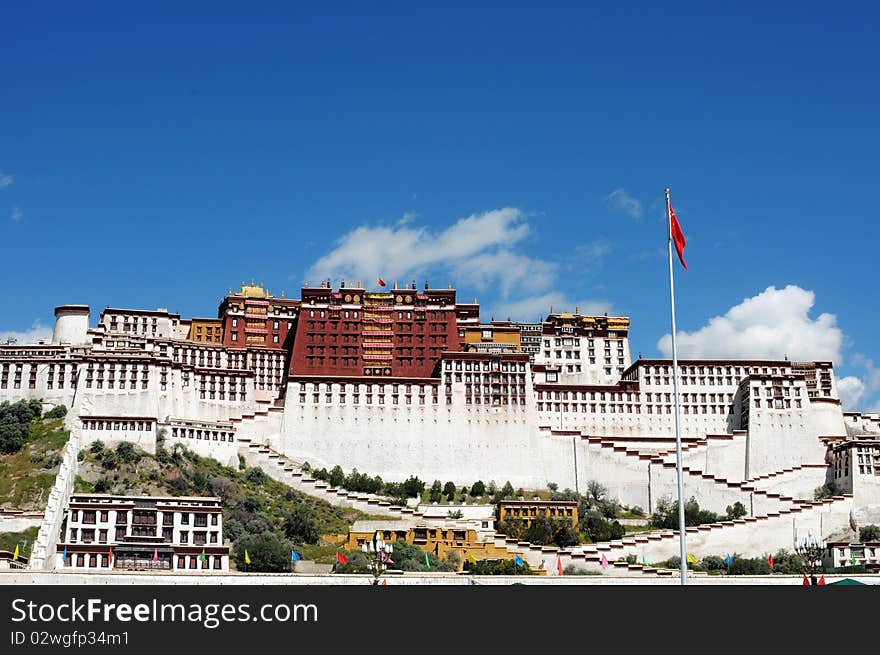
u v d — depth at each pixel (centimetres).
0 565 17338
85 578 15825
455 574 18150
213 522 19625
